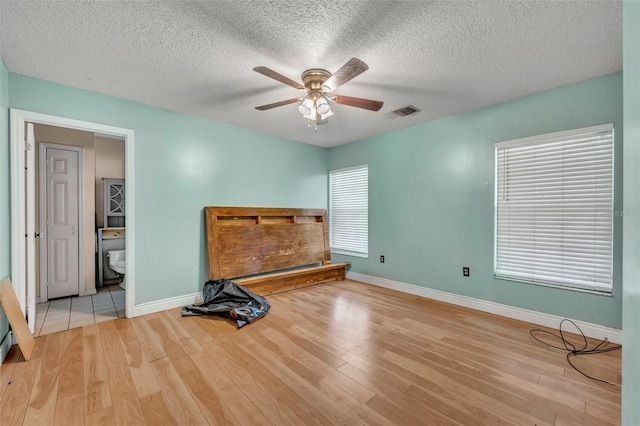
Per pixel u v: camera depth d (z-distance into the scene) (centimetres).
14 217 230
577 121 249
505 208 297
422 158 364
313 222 468
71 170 370
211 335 247
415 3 156
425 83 252
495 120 299
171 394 167
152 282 303
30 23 171
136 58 212
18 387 173
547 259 270
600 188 241
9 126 229
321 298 354
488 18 168
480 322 277
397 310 311
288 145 438
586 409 155
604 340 237
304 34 184
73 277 369
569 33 181
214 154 353
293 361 204
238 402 161
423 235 364
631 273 67
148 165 300
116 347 225
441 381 181
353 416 150
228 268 351
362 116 337
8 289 213
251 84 254
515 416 150
